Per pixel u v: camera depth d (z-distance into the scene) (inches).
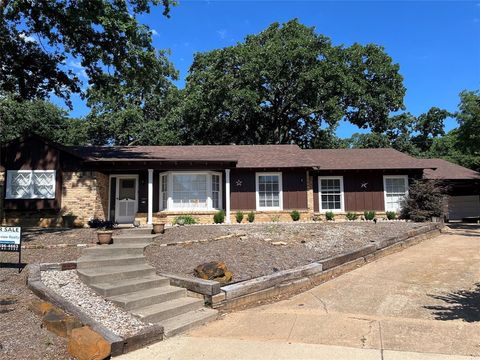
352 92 1284.4
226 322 253.8
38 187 636.7
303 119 1438.2
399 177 796.0
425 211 682.2
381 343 206.8
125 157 685.3
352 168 774.5
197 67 1360.7
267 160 764.6
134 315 242.8
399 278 349.4
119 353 198.7
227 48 1277.1
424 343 205.3
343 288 325.1
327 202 795.4
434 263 402.9
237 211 735.1
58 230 517.0
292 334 225.1
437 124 1514.5
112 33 586.6
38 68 674.8
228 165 682.8
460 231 669.3
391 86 1358.3
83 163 651.5
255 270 336.2
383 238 478.9
